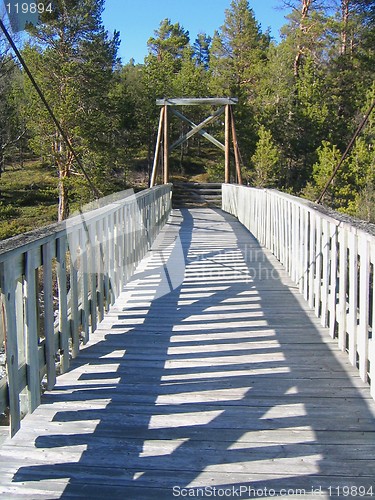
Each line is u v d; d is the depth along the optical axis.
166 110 14.75
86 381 2.94
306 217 4.64
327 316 3.86
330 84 25.80
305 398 2.72
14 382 2.22
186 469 2.12
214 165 26.80
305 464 2.15
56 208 23.19
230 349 3.43
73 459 2.20
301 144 24.47
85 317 3.49
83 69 19.67
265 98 25.28
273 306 4.43
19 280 2.40
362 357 2.91
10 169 29.38
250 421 2.49
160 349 3.43
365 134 20.17
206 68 41.00
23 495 1.97
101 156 20.23
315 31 26.23
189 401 2.70
